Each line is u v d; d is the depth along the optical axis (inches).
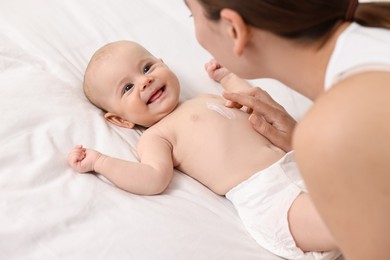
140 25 57.1
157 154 42.1
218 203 40.6
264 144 43.4
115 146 42.7
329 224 23.0
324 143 21.0
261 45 26.2
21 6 57.7
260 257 36.7
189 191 40.8
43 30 54.6
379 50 23.1
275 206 38.6
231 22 25.1
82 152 40.0
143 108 46.1
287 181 39.8
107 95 46.9
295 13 23.9
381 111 20.4
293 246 37.4
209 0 25.3
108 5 59.1
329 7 24.2
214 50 28.5
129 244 34.1
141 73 47.5
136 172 39.3
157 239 34.8
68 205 36.0
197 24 27.7
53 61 50.5
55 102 44.4
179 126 45.1
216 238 36.3
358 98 20.8
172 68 53.0
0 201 35.1
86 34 55.1
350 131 20.5
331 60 24.3
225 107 46.3
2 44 49.5
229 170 42.3
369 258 22.0
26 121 41.6
